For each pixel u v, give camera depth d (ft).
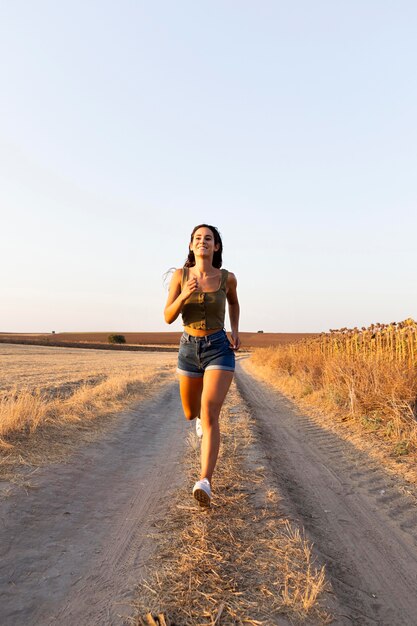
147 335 424.87
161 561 10.09
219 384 12.89
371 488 16.31
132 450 21.99
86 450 20.54
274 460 19.54
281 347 107.14
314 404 37.70
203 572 9.36
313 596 8.36
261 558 10.05
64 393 42.80
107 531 12.17
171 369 95.50
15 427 20.95
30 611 8.49
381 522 13.28
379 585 9.77
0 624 8.08
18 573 9.85
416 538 12.26
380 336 39.06
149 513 13.34
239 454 19.65
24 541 11.32
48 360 128.36
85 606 8.59
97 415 29.32
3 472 15.88
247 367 114.62
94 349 260.01
